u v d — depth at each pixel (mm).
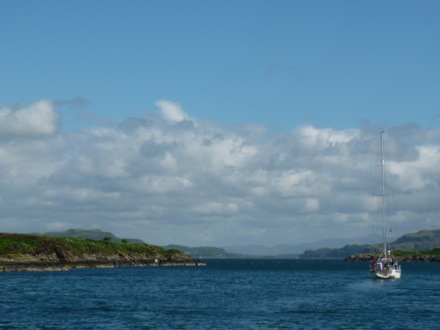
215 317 70875
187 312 75750
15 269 175125
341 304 86625
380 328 62906
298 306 83688
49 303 85312
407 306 83812
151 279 156000
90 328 61469
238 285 136000
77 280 141500
